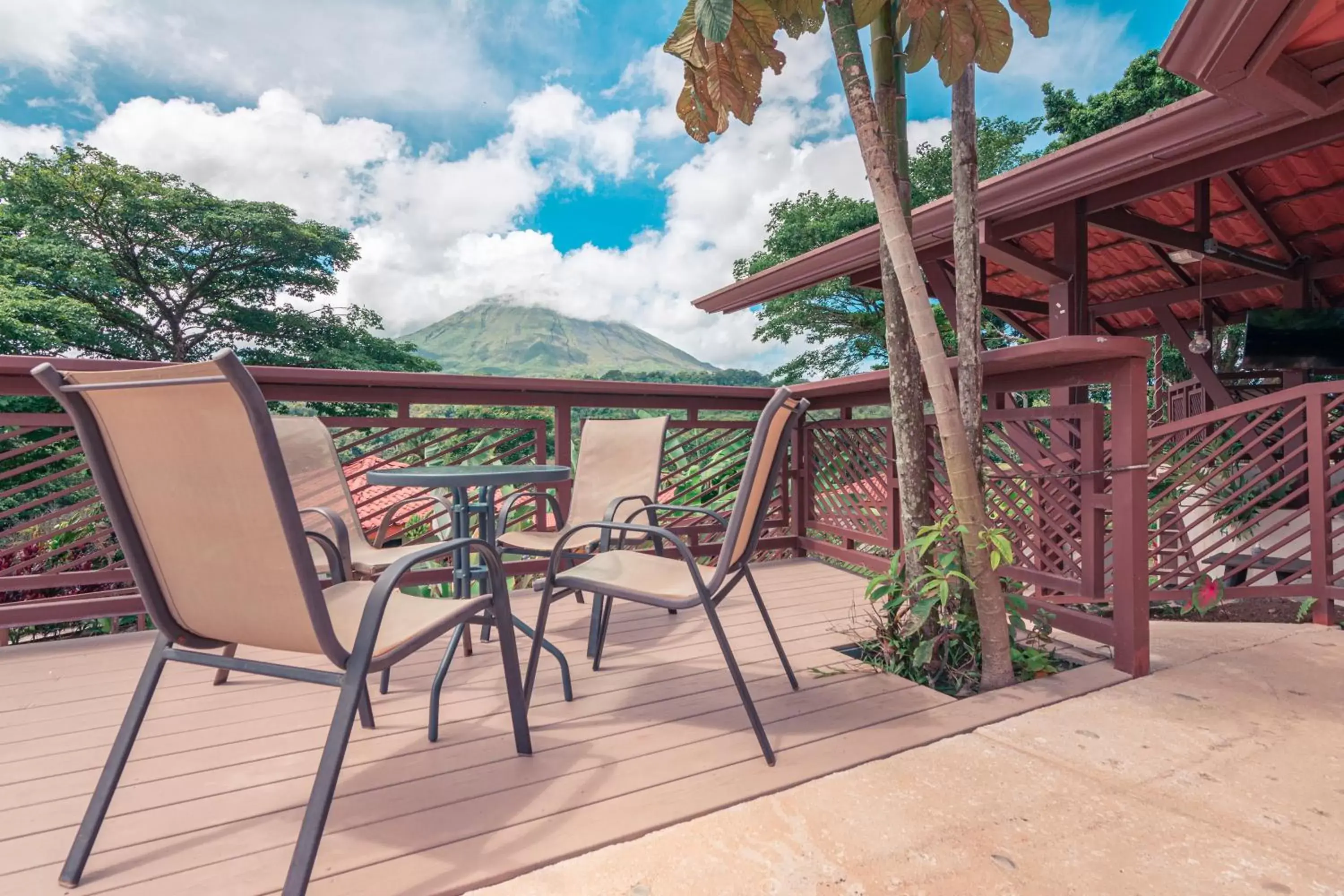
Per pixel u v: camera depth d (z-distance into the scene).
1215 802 1.43
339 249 29.39
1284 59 2.54
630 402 3.94
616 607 3.18
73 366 1.94
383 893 1.16
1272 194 5.22
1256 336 6.51
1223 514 4.88
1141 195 3.87
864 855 1.26
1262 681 2.13
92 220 24.53
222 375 1.03
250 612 1.22
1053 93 16.14
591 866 1.23
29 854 1.29
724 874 1.21
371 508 3.88
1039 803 1.43
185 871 1.23
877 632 2.35
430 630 1.35
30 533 3.54
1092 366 2.32
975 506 2.04
